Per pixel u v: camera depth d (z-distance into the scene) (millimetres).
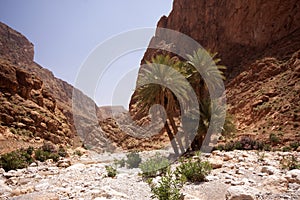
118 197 4871
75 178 7215
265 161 8453
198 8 55062
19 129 24094
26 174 8383
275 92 28438
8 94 27734
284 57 33875
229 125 17219
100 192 5102
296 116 22422
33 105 29266
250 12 43906
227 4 49281
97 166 9453
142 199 4918
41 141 24422
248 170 7160
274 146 19062
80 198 4766
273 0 40500
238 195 4410
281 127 22203
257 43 41906
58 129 29953
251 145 15039
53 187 5934
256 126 25062
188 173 6309
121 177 7258
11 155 11578
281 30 39375
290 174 5898
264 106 26812
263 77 33312
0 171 9234
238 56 43625
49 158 14023
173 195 4707
